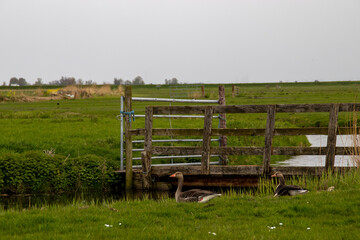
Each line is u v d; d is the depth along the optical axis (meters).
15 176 21.72
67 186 22.38
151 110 21.48
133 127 39.38
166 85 188.75
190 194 15.71
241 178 21.64
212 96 82.12
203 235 10.67
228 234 10.74
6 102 81.56
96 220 12.60
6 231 11.16
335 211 13.30
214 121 43.78
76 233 10.79
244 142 35.41
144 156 21.19
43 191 21.94
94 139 31.98
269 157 20.56
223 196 16.95
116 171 23.12
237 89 109.44
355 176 19.05
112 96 99.44
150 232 10.99
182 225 12.04
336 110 20.06
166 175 21.98
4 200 20.00
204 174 21.28
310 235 10.68
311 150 20.42
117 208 14.86
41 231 11.19
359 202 13.88
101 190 22.61
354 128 19.84
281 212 13.53
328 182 18.95
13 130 35.75
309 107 20.23
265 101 78.25
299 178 19.91
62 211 14.12
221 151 20.97
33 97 89.94
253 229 11.32
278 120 51.56
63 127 39.31
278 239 10.32
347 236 10.65
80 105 72.31
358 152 19.92
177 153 21.39
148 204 15.58
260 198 15.96
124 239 10.27
